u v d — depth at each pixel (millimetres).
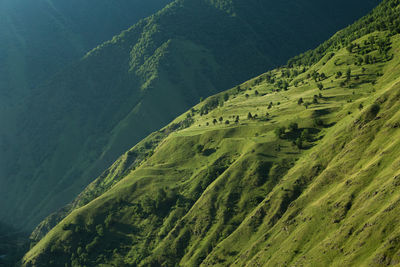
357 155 163875
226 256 173000
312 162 185000
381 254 110188
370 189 137750
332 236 133750
